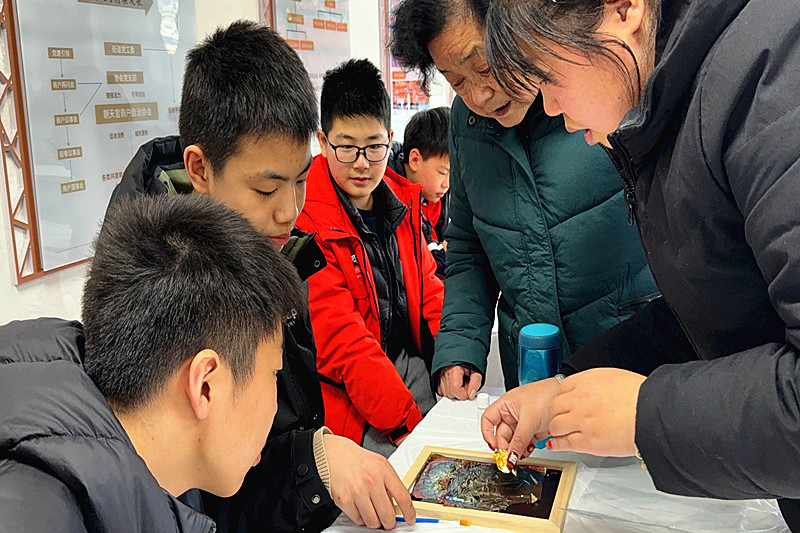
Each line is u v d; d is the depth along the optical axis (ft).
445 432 4.04
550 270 4.48
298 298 2.64
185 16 6.62
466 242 5.24
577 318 4.54
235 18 7.61
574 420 2.61
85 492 1.82
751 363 2.19
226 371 2.27
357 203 6.14
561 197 4.38
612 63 2.39
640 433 2.35
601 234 4.36
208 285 2.24
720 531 2.92
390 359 6.28
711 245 2.38
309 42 9.17
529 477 3.48
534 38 2.41
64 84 5.27
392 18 4.54
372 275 6.01
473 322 4.95
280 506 3.44
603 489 3.32
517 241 4.57
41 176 5.12
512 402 3.56
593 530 3.04
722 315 2.55
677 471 2.31
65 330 2.41
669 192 2.44
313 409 4.17
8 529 1.60
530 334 3.89
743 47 2.06
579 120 2.67
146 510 1.94
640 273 4.58
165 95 6.42
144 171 3.87
